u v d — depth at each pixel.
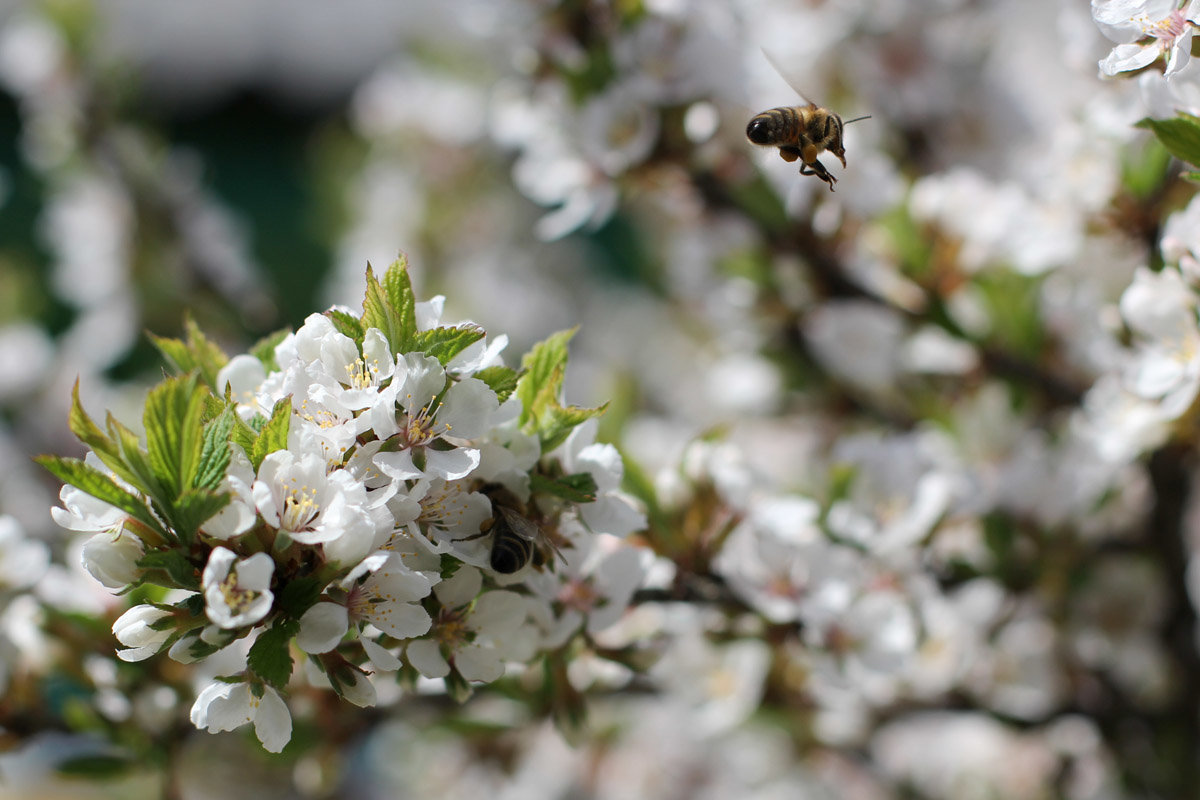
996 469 0.88
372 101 1.48
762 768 1.09
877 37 1.00
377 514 0.69
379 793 1.20
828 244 0.90
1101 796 0.96
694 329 1.36
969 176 0.92
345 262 1.49
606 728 1.08
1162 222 0.84
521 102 0.92
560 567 0.74
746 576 0.79
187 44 3.36
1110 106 0.81
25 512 1.22
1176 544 0.87
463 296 1.42
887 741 1.10
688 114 0.87
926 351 0.94
